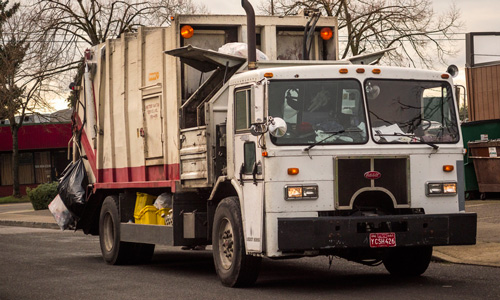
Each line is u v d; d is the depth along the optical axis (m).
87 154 16.16
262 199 9.94
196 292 10.48
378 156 10.10
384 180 10.12
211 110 11.38
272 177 9.84
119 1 39.00
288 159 9.88
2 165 61.47
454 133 10.58
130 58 14.16
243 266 10.50
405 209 10.32
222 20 12.62
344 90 10.23
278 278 11.76
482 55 27.75
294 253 9.83
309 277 11.81
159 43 13.05
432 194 10.29
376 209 10.30
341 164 9.99
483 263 12.37
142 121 13.66
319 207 9.91
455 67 10.70
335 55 13.05
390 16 38.22
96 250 17.88
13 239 21.97
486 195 23.55
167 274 12.88
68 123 57.91
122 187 14.45
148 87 13.41
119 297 10.30
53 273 13.34
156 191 13.62
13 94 43.00
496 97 27.00
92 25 38.69
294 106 10.07
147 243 13.32
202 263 14.80
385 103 10.34
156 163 13.24
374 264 11.66
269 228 9.83
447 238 10.14
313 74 10.19
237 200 10.73
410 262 11.41
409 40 38.66
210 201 11.71
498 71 26.94
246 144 10.44
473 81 27.83
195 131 11.70
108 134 15.12
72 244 19.67
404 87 10.46
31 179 60.69
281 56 13.05
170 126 12.69
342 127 10.13
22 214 33.53
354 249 10.43
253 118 9.93
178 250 17.83
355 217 9.79
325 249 10.06
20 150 59.97
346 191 9.97
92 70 15.73
